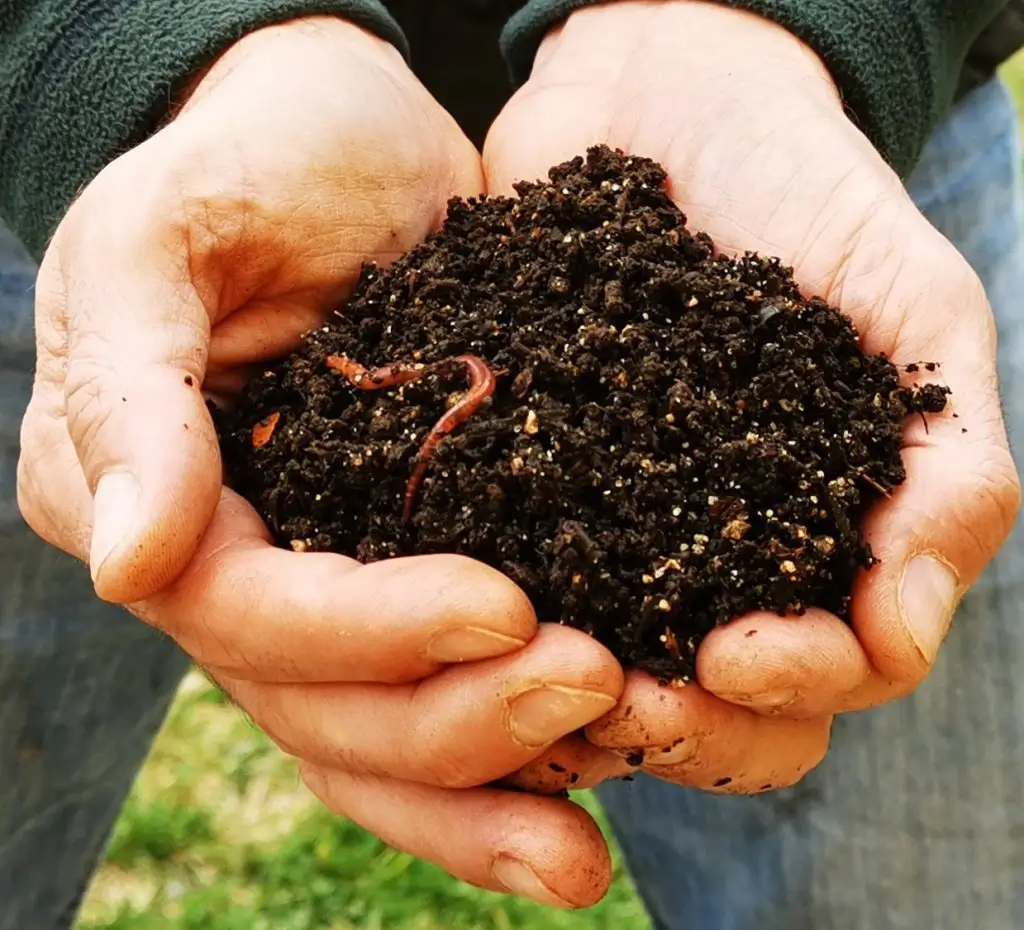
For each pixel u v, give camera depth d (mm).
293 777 576
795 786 410
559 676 231
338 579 243
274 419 282
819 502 254
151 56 311
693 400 261
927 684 397
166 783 571
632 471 256
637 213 297
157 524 240
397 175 315
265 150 288
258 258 288
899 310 278
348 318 302
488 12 424
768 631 242
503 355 272
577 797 573
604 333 269
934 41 354
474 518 253
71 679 425
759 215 302
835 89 341
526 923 503
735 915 434
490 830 249
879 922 409
